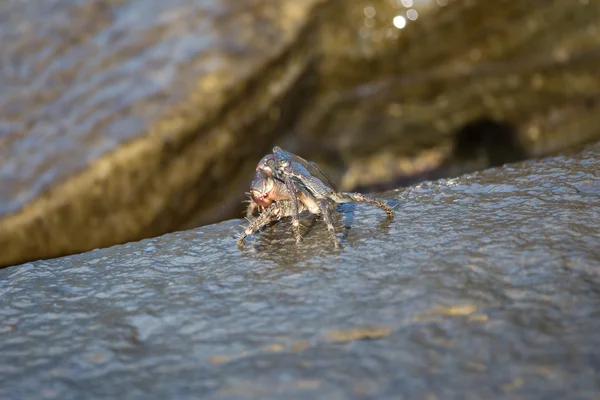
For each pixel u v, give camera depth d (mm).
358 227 8102
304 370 5438
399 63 19859
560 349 5277
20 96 17172
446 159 21469
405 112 20781
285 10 18422
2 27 19156
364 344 5695
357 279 6801
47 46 18281
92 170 15336
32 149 15906
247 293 6848
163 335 6266
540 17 19484
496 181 8977
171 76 16969
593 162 9141
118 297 7109
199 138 16641
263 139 18469
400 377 5203
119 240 16078
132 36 18078
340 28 19234
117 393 5449
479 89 20516
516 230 7355
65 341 6324
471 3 18969
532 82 20484
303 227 8430
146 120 16031
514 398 4832
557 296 6016
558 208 7789
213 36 17734
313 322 6137
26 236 14961
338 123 20625
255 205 8984
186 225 17219
